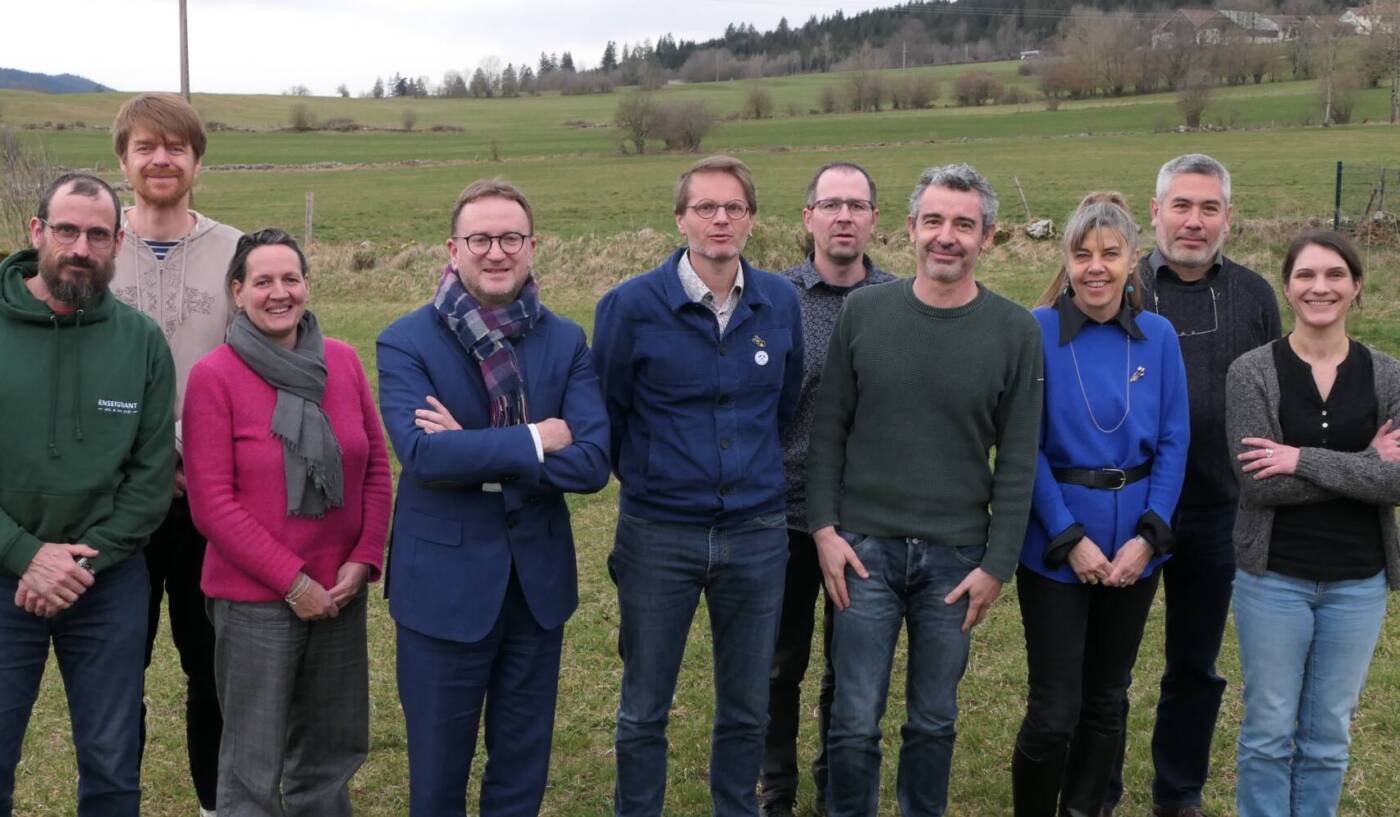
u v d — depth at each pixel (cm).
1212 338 397
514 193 343
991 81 8306
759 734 376
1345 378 352
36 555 320
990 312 358
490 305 345
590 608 611
